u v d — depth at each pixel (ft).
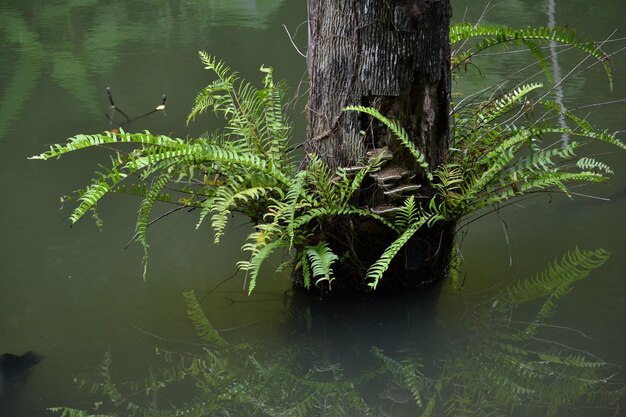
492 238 13.89
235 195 10.75
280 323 11.41
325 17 11.35
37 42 26.63
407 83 11.19
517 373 10.00
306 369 10.33
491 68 21.99
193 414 9.32
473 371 10.11
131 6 31.68
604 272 12.42
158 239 14.21
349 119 11.37
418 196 11.51
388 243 11.80
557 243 13.51
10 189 15.96
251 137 12.21
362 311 11.70
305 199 11.16
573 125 17.85
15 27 28.58
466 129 13.11
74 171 16.83
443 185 11.43
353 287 12.17
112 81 22.27
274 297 12.19
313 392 9.84
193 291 12.34
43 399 9.57
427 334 11.03
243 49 24.62
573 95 19.76
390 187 11.34
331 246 11.85
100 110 19.95
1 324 11.35
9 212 14.98
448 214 11.78
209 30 27.48
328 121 11.55
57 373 10.16
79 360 10.45
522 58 22.97
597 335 10.72
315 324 11.38
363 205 11.52
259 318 11.56
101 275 12.80
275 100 12.44
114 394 9.70
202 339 11.02
